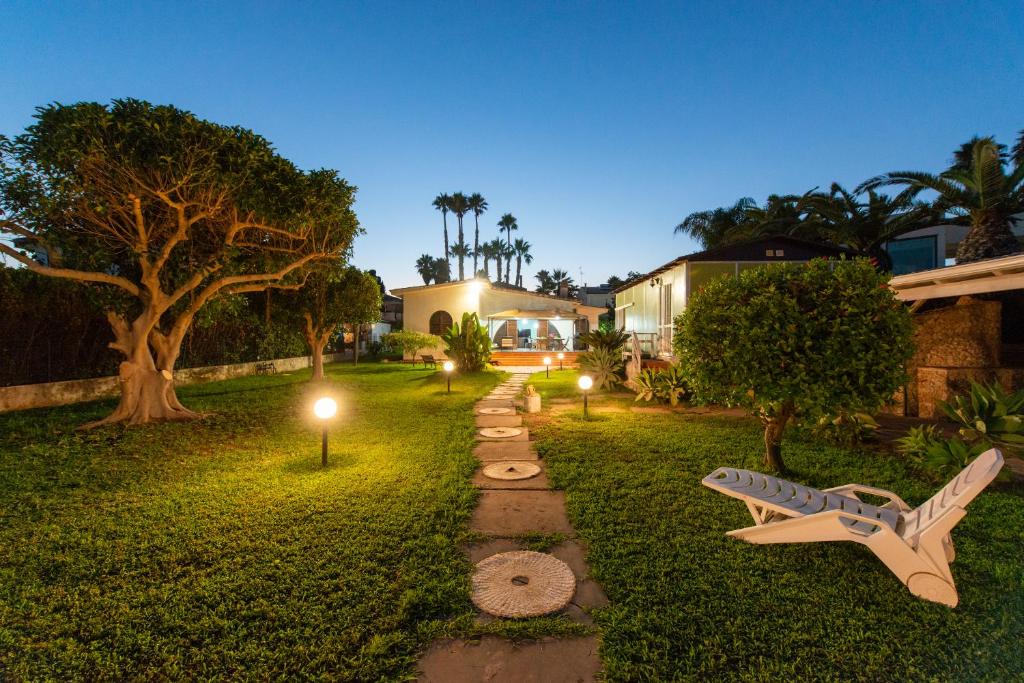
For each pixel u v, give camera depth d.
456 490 4.66
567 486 4.77
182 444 6.68
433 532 3.72
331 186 8.47
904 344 4.28
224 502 4.34
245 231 9.02
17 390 9.71
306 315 14.98
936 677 2.15
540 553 3.39
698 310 5.05
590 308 27.47
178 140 6.56
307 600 2.77
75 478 5.10
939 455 4.73
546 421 8.27
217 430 7.62
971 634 2.43
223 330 16.38
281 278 9.95
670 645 2.38
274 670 2.22
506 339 24.98
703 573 3.05
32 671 2.22
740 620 2.56
